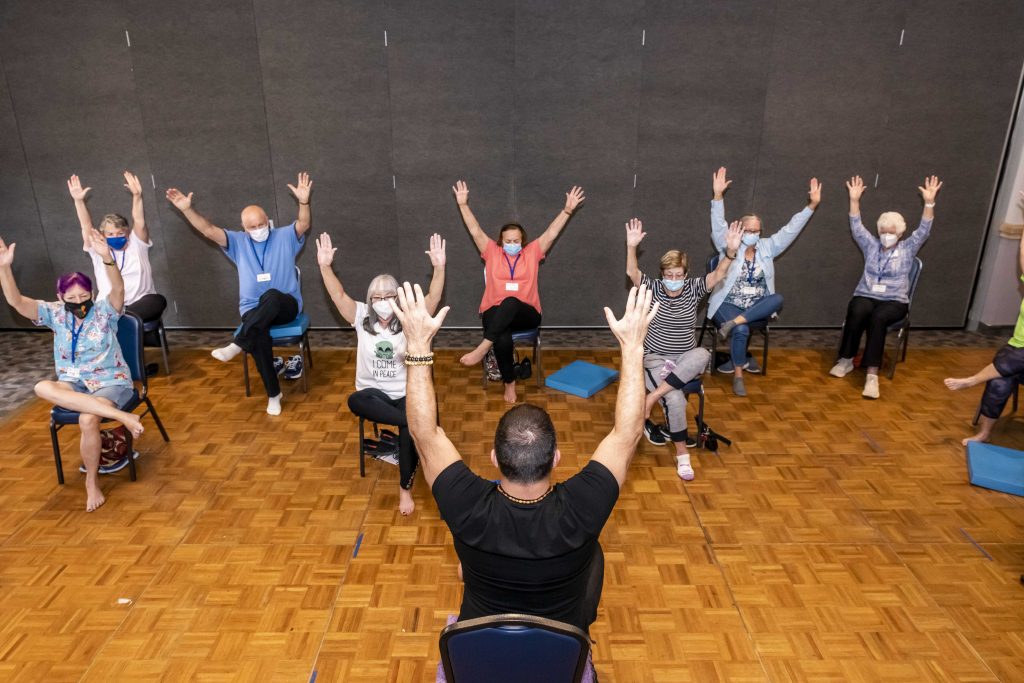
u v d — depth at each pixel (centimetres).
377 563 297
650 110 545
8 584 281
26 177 555
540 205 570
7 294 334
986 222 569
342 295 344
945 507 338
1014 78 532
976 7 516
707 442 393
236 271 587
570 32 527
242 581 285
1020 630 258
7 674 237
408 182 562
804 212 468
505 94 541
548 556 153
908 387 479
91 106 539
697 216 571
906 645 251
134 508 336
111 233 476
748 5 520
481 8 521
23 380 493
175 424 424
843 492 351
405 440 322
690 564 296
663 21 524
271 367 432
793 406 450
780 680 236
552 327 605
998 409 384
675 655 246
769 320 488
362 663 242
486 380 482
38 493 347
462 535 157
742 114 545
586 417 434
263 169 557
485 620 145
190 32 523
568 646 147
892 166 556
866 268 485
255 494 349
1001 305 584
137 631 256
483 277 589
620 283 591
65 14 518
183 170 557
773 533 318
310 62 532
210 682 234
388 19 523
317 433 413
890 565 296
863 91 538
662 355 382
